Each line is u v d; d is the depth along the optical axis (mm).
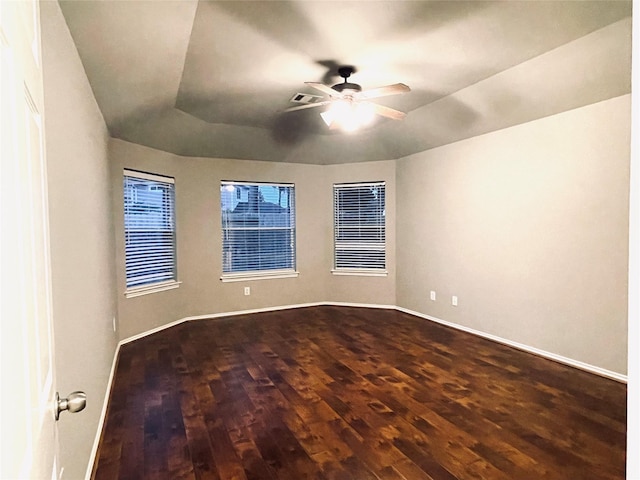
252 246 5680
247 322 5062
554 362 3562
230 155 5293
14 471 603
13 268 654
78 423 1764
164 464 2107
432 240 5023
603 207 3209
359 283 5926
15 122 697
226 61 2873
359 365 3543
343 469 2049
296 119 4492
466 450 2203
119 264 4113
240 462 2121
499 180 4098
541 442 2275
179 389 3061
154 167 4598
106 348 2936
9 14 673
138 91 2986
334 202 6043
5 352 585
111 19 1872
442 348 3990
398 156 5516
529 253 3812
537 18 2373
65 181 1693
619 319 3129
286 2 2123
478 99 3695
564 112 3455
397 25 2412
